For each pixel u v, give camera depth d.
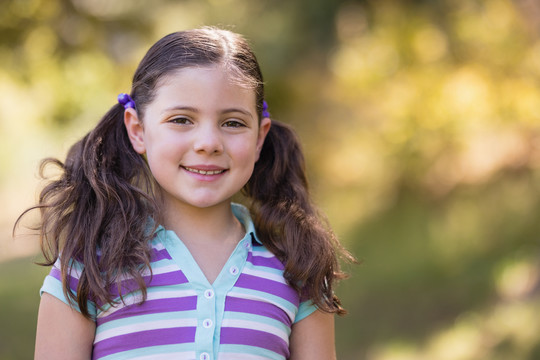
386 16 10.55
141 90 2.55
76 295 2.43
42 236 2.59
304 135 14.12
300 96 13.56
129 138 2.64
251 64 2.57
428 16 10.54
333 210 12.56
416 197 11.57
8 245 14.23
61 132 11.16
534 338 6.42
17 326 8.70
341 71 12.46
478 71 10.66
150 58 2.55
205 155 2.43
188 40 2.52
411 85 11.38
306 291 2.64
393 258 9.71
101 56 8.84
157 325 2.40
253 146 2.53
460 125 11.08
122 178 2.63
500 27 10.20
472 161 11.32
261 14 11.13
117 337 2.41
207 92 2.43
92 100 9.52
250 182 2.89
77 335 2.44
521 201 9.59
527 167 10.41
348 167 13.66
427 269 8.87
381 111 12.03
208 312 2.42
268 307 2.51
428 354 6.93
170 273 2.46
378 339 7.69
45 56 8.05
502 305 7.33
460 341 6.96
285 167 2.88
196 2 10.74
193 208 2.57
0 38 7.72
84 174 2.62
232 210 2.81
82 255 2.48
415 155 11.71
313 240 2.70
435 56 11.07
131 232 2.50
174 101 2.43
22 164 17.02
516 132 10.79
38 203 2.70
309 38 11.07
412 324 7.80
